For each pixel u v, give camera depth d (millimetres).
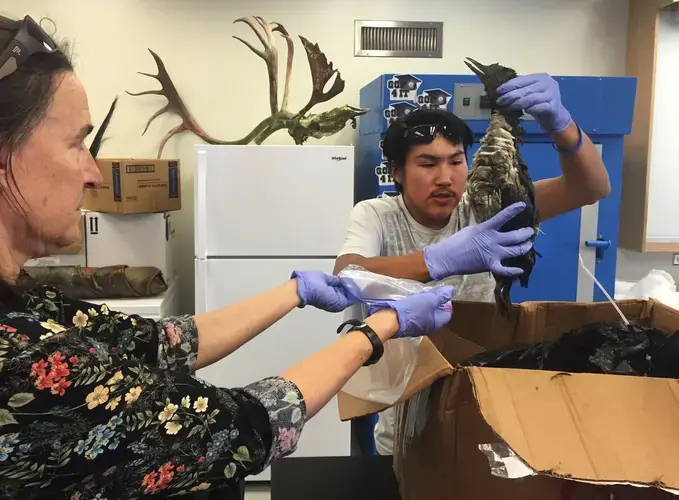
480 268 1057
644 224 2910
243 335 965
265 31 2609
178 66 2914
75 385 547
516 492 680
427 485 800
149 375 606
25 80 601
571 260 2506
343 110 2562
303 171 2354
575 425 633
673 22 2803
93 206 2508
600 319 1083
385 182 2404
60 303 779
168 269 2674
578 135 1224
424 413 810
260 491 2469
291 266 2387
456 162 1267
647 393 659
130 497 601
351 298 1055
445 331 1048
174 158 2938
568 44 3029
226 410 635
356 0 2941
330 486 1040
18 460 535
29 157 614
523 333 1086
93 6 2846
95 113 2910
